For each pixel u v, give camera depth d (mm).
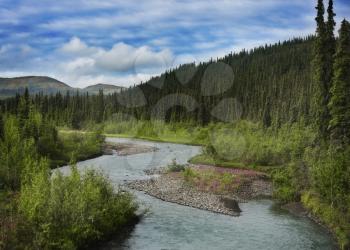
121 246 24734
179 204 37000
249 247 25328
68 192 23953
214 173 50031
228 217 32844
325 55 51000
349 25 45906
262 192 43500
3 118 59125
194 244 25703
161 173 54969
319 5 51656
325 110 49188
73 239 22406
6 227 20328
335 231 28203
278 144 62094
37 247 19859
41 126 71812
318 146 45875
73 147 77938
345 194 30375
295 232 28734
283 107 109312
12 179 33125
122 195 30984
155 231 28250
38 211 22141
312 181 37344
